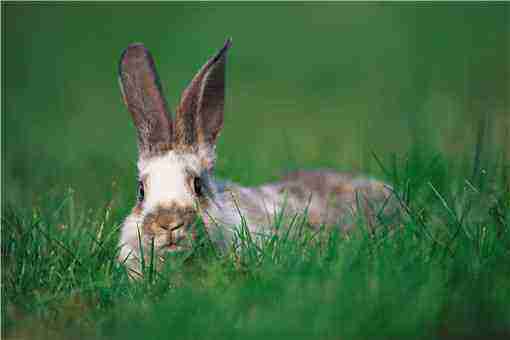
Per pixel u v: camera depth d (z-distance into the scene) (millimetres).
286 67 29344
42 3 38250
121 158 16094
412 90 22344
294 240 9484
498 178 10914
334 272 8156
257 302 7879
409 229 9500
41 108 24109
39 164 16078
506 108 18812
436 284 7922
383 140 16875
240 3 39000
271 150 16766
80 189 13484
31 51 31953
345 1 38281
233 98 25375
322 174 12359
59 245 10016
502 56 26547
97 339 7906
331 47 31422
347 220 11070
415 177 11539
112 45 32875
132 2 38375
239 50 31547
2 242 10367
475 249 8984
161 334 7477
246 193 10836
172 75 26656
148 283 8844
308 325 7273
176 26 35125
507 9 34094
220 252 9367
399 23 34062
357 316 7340
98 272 9414
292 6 38062
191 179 9484
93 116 23266
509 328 7348
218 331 7336
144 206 9336
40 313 8680
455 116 16578
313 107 23734
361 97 24156
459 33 31125
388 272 8109
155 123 9969
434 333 7312
